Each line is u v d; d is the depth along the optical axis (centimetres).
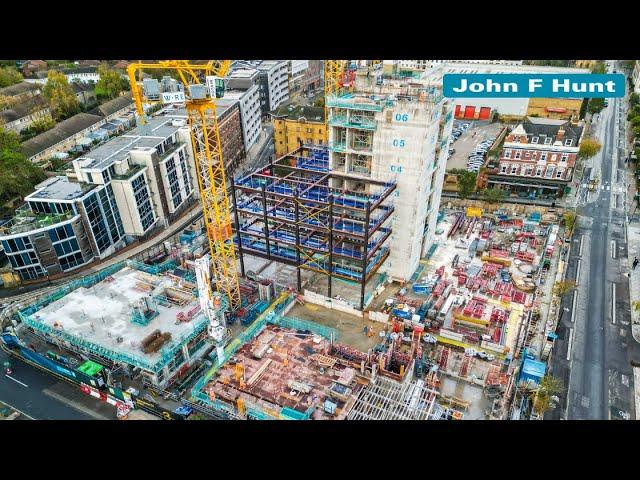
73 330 7294
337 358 7200
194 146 7338
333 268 8588
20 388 7175
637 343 7819
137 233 10681
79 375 6938
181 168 11862
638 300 8719
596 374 7250
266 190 9131
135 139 11388
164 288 8194
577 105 16700
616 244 10400
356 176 8788
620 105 19050
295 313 8644
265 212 8625
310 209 8569
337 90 9825
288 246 9200
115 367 7262
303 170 9250
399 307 8431
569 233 10575
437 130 8456
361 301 8369
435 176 9206
